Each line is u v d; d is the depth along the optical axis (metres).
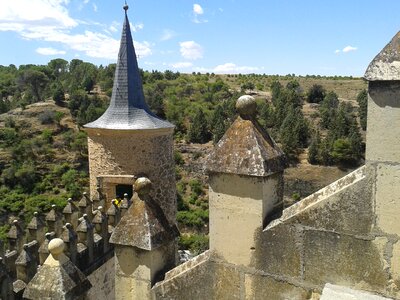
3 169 45.62
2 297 7.58
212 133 57.66
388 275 2.98
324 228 3.15
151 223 3.90
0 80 86.19
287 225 3.27
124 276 3.98
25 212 38.59
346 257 3.10
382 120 2.91
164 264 4.02
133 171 14.98
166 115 62.69
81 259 10.70
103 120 15.87
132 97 16.22
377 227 2.99
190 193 47.62
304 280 3.25
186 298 3.73
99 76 81.19
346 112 58.44
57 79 86.94
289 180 47.88
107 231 12.17
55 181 45.66
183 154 54.47
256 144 3.36
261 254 3.38
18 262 8.57
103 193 15.24
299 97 73.31
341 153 49.38
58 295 4.18
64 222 12.11
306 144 54.03
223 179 3.47
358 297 2.99
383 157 2.93
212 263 3.61
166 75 99.56
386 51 2.85
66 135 53.72
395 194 2.91
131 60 16.50
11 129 52.84
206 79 104.19
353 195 3.05
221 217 3.53
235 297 3.54
